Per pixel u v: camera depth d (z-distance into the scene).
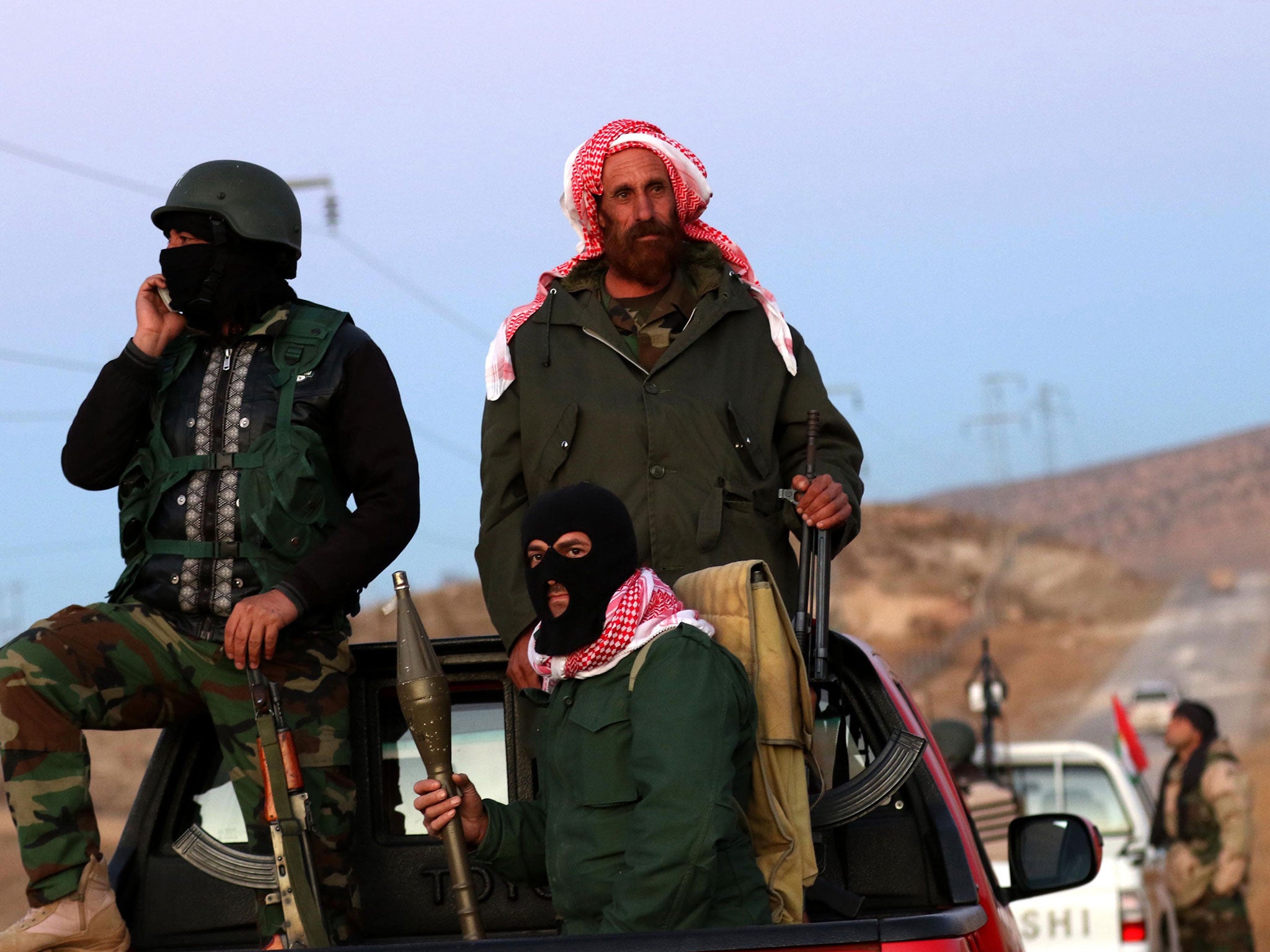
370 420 13.09
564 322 14.67
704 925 10.36
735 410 14.20
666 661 10.61
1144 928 27.62
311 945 11.70
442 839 11.37
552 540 10.84
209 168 13.12
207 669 12.73
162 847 13.35
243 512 12.66
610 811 10.83
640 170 14.58
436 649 14.05
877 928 9.67
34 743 11.98
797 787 11.40
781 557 14.45
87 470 13.21
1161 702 178.00
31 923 11.75
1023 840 14.25
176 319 13.17
